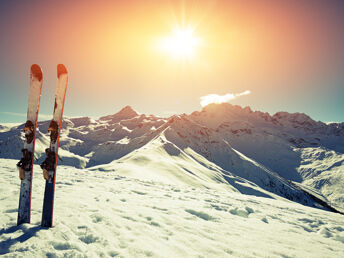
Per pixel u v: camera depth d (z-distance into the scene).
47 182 4.26
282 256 4.29
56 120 4.52
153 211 6.43
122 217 5.43
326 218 10.14
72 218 4.80
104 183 11.23
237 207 8.90
